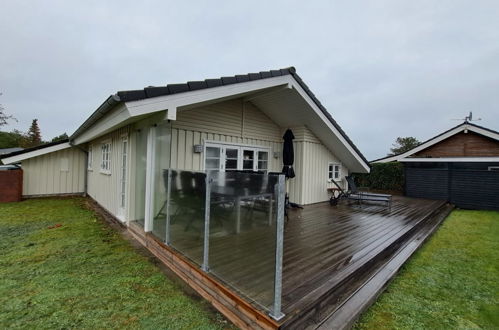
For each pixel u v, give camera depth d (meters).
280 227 2.01
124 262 3.66
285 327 1.92
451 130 11.61
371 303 2.67
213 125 6.43
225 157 6.72
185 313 2.44
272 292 2.05
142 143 4.70
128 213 5.08
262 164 7.82
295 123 7.86
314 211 6.93
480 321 2.45
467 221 7.27
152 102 3.36
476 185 9.50
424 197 10.68
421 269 3.67
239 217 2.45
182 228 3.34
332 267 2.98
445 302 2.78
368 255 3.44
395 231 4.78
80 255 3.88
